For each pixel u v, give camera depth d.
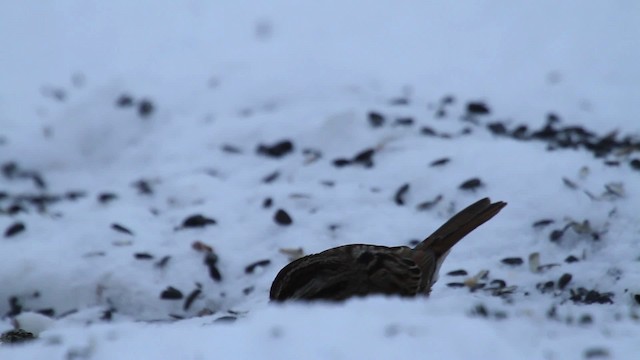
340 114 19.66
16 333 11.88
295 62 26.11
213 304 14.82
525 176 16.83
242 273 15.20
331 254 10.50
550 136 20.08
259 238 15.89
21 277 15.20
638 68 25.00
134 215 16.66
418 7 29.27
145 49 29.08
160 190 18.16
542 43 26.56
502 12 28.22
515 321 9.27
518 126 21.00
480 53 26.50
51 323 14.10
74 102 23.19
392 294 10.30
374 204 16.81
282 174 18.48
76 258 15.45
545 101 23.36
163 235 16.09
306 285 10.20
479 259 14.83
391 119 19.80
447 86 24.80
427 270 11.09
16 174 21.98
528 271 14.50
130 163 21.30
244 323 8.85
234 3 31.05
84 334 9.38
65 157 22.31
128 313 14.81
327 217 16.33
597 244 15.19
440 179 17.31
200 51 28.44
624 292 13.85
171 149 20.59
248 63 26.39
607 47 26.02
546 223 15.64
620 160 17.41
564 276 14.24
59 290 15.07
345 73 25.09
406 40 27.61
